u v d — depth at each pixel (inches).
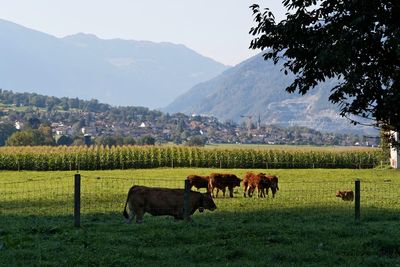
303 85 560.1
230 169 3070.9
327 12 519.5
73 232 787.4
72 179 2273.6
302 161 3235.7
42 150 3166.8
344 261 595.2
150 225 853.2
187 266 566.3
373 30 491.8
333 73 546.0
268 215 1120.8
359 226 892.6
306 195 1608.0
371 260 589.9
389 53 499.5
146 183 2030.0
